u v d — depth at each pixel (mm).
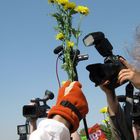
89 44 1645
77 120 1216
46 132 1170
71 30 1963
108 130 2830
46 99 2004
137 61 1383
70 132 1225
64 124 1203
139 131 1675
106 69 1532
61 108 1215
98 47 1615
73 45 1787
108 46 1610
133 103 1690
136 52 1365
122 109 1710
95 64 1546
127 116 1703
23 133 2105
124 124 1685
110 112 1691
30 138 1183
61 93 1266
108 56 1601
